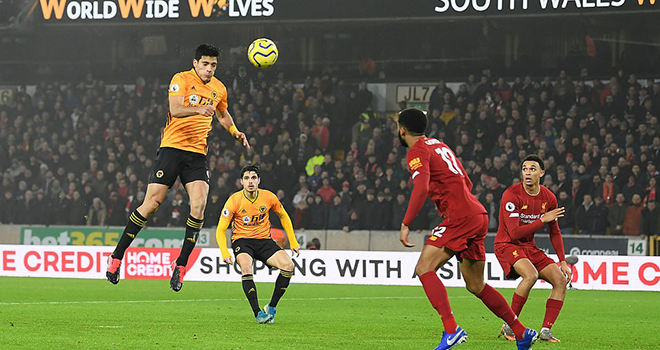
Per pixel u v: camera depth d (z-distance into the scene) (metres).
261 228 15.43
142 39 40.16
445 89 37.56
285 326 14.39
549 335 12.66
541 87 36.81
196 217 12.21
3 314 16.09
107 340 11.74
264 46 13.38
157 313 16.89
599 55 37.47
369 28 39.50
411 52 39.59
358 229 32.84
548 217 12.63
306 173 36.53
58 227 34.47
